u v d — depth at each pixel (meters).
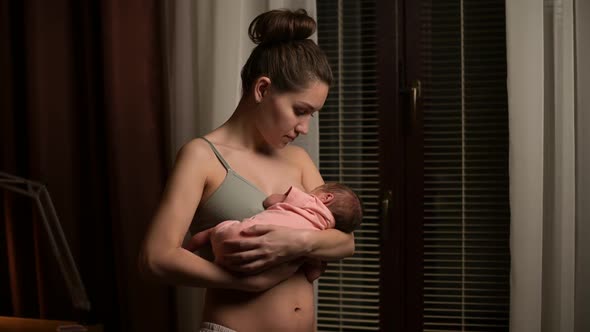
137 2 2.30
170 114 2.43
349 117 2.46
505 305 2.40
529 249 2.16
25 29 2.37
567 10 2.15
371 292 2.47
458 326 2.44
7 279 2.52
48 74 2.37
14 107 2.44
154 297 2.35
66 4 2.35
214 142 1.37
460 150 2.41
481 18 2.34
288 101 1.33
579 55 2.23
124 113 2.33
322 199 1.42
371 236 2.47
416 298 2.44
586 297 2.29
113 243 2.39
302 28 1.36
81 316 2.02
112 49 2.31
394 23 2.37
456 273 2.44
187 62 2.38
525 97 2.14
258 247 1.22
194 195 1.28
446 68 2.37
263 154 1.43
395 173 2.41
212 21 2.32
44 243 2.39
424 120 2.41
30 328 2.07
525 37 2.14
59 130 2.38
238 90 2.31
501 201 2.39
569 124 2.16
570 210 2.18
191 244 1.32
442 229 2.43
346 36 2.43
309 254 1.29
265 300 1.30
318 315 2.52
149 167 2.34
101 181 2.45
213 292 1.34
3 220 2.48
